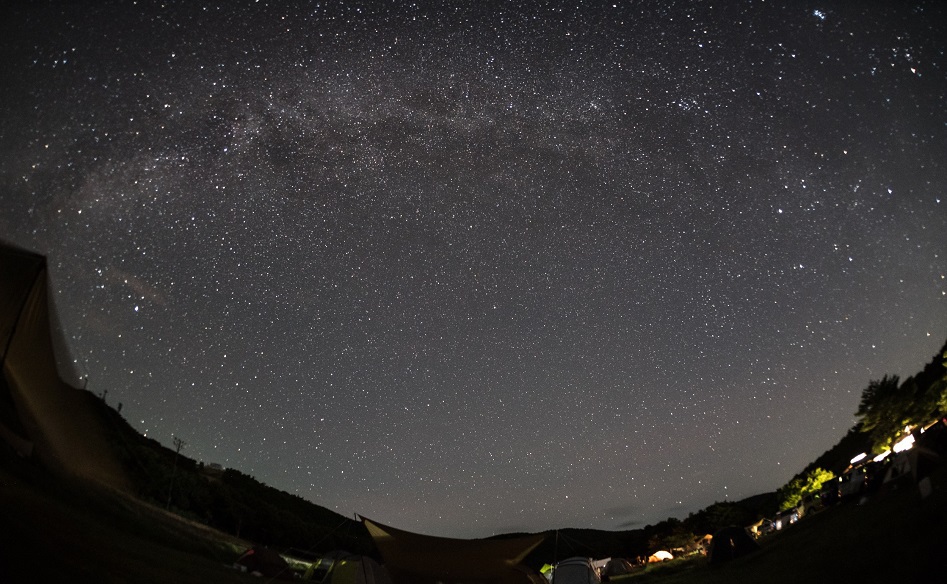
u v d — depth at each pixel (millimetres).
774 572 14484
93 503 17531
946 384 27469
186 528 25188
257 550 21469
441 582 18359
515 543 18172
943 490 13766
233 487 53062
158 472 35938
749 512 51969
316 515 61531
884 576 9961
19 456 15320
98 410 20469
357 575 20328
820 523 21781
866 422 30297
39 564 8898
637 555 57531
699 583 17125
